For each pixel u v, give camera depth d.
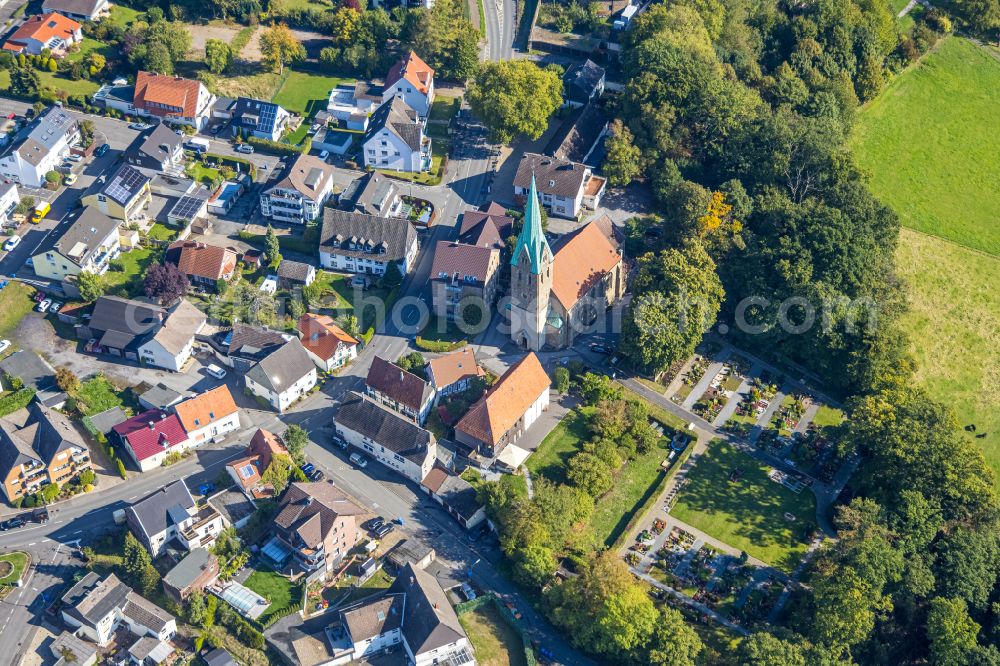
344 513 199.12
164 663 183.12
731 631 197.25
